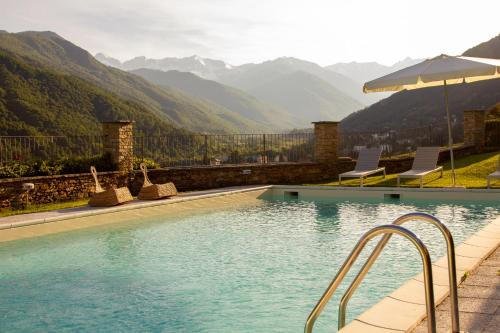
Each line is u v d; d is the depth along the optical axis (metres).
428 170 12.13
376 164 13.06
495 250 5.01
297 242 7.00
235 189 12.07
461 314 3.19
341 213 9.43
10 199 9.51
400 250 6.31
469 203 9.97
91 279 5.36
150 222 8.79
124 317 4.21
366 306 4.30
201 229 8.12
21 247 6.87
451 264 2.19
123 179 11.88
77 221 8.25
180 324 4.02
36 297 4.78
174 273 5.55
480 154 16.30
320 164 14.62
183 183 12.91
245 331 3.83
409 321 3.04
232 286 5.02
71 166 11.02
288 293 4.75
